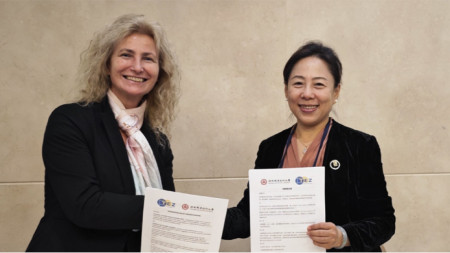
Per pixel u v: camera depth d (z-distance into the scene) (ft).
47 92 7.59
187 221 4.77
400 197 7.72
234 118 7.70
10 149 7.61
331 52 5.73
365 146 5.56
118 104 5.59
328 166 5.53
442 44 7.68
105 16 7.59
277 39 7.65
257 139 7.71
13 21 7.52
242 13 7.66
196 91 7.67
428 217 7.72
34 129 7.61
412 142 7.70
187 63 7.64
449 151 7.70
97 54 5.51
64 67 7.57
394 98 7.68
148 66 5.49
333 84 5.66
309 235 4.91
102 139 5.17
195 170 7.73
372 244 5.18
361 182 5.46
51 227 4.98
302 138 5.88
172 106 6.23
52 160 4.94
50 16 7.55
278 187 4.96
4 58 7.55
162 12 7.63
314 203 4.94
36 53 7.56
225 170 7.74
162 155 6.01
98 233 5.02
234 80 7.68
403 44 7.67
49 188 5.19
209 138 7.72
